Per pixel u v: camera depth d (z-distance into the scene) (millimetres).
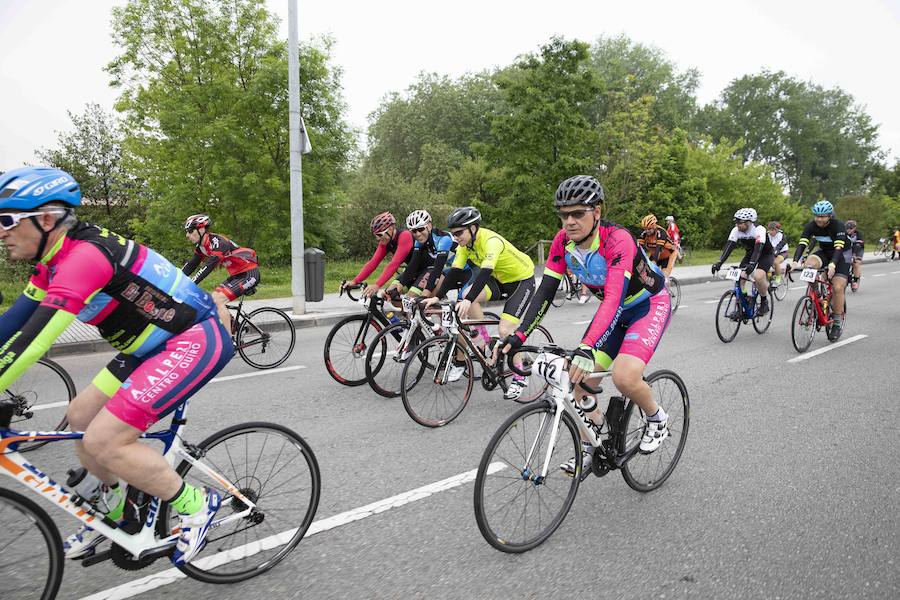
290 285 13570
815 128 56250
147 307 1981
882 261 26281
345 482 3205
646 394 2744
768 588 2256
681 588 2254
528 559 2459
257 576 2322
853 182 59219
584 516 2836
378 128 46062
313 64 17281
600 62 41125
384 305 5410
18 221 1717
